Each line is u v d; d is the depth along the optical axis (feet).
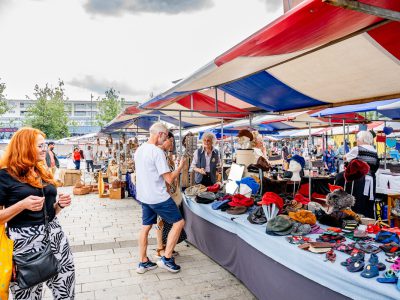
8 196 6.59
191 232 16.88
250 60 8.47
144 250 13.37
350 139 50.88
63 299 7.34
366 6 4.64
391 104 15.81
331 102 16.28
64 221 22.94
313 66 10.98
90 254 15.71
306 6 4.91
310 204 11.63
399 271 6.23
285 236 9.38
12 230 6.58
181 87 10.79
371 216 14.52
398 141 39.99
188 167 18.70
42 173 7.14
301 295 7.97
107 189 36.45
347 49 9.00
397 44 8.22
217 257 13.83
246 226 10.76
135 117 29.19
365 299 6.15
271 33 6.10
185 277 12.73
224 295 11.18
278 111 19.11
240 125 31.53
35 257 6.51
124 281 12.44
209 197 15.10
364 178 14.26
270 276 9.41
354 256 7.21
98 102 148.15
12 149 6.68
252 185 13.93
